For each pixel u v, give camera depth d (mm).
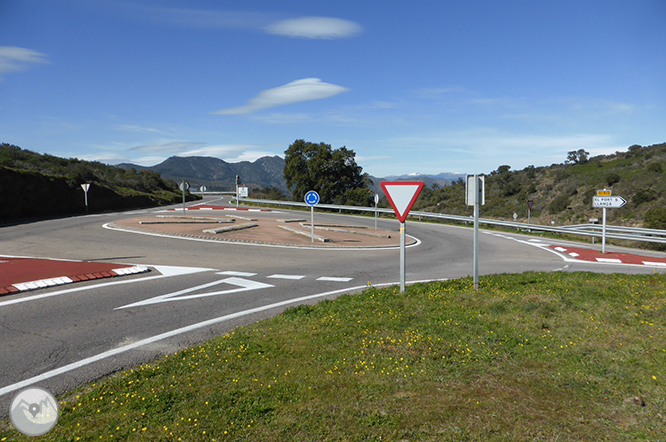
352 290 9453
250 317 7160
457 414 3396
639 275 11156
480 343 5070
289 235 20203
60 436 3268
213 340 5656
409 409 3490
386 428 3201
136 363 5086
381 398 3705
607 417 3328
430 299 7598
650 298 7656
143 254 13266
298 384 4023
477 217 8633
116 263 11484
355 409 3510
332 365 4516
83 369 4883
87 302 7730
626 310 6641
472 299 7457
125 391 4055
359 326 5898
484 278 10266
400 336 5422
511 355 4688
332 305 7375
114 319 6820
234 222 24453
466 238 24359
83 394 4164
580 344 5012
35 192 27641
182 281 9805
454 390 3846
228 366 4586
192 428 3291
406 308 6914
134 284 9289
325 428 3234
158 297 8305
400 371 4289
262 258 13727
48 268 10344
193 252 14117
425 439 3059
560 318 6203
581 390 3799
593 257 17375
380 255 16047
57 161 45531
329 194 57438
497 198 57125
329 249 17016
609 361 4441
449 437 3066
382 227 30141
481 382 4012
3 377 4617
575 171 58031
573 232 24453
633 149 64375
